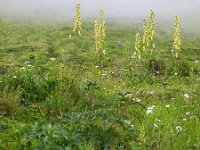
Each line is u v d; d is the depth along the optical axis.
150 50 18.48
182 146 7.27
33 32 69.38
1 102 8.97
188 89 14.06
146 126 7.89
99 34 18.31
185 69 21.42
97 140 6.23
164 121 8.55
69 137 5.50
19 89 9.88
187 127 8.59
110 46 54.47
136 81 9.64
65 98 9.37
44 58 12.22
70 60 11.86
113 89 11.80
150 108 9.12
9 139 6.89
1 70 13.17
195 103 10.73
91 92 9.73
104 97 9.89
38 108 9.27
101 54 17.69
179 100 11.24
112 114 6.68
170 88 13.66
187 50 51.91
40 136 5.55
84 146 6.41
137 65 14.74
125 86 11.99
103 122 6.56
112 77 13.60
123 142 6.90
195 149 7.34
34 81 10.16
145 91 11.36
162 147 7.02
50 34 67.81
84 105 9.16
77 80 10.77
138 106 9.20
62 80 10.39
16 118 8.63
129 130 6.57
